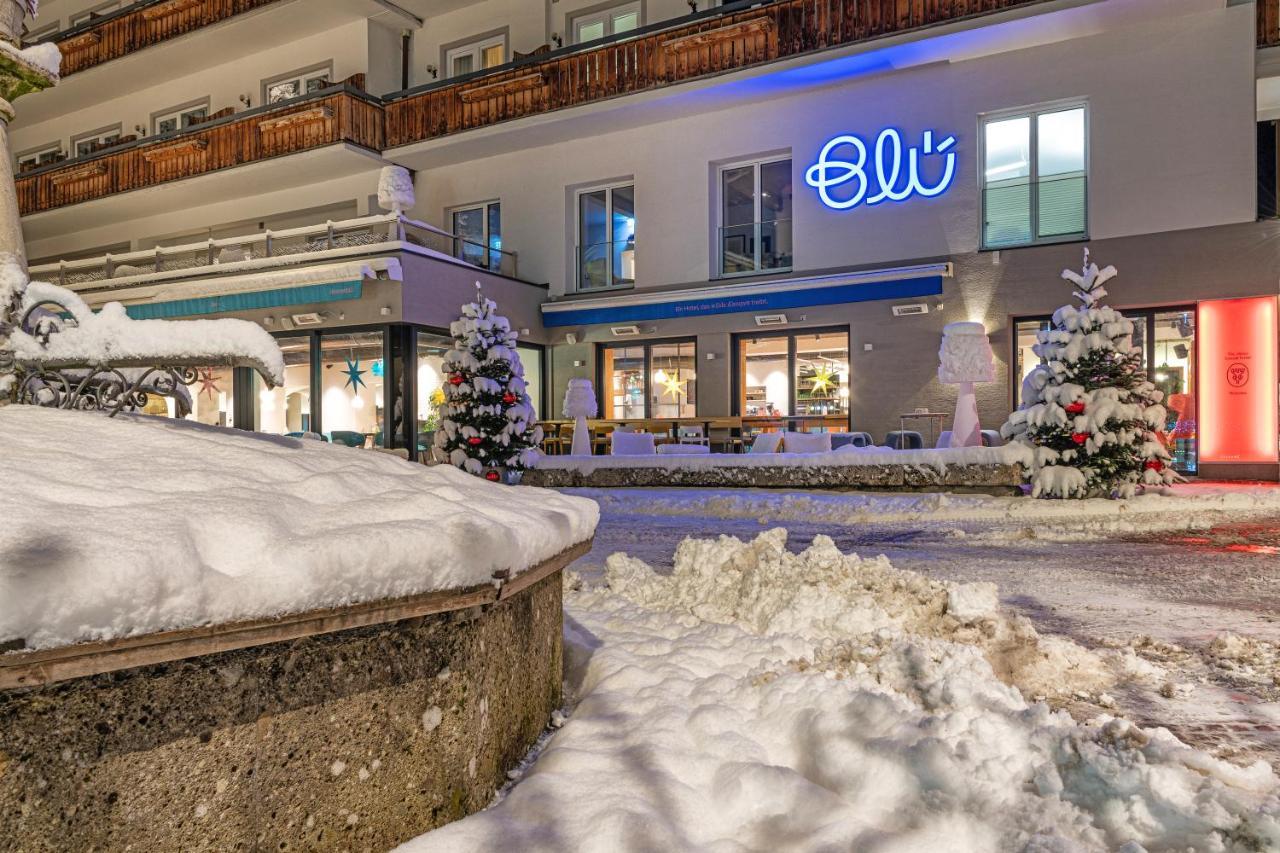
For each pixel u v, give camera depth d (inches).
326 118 761.0
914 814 81.3
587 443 569.9
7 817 55.5
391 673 80.4
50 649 51.8
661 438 661.9
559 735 104.8
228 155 824.3
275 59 872.9
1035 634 142.6
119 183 904.3
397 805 80.7
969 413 472.7
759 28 614.2
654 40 657.0
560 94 697.6
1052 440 402.0
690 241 688.4
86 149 1045.2
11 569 50.4
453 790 87.2
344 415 672.4
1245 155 515.5
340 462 100.3
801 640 139.3
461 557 80.7
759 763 92.2
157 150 861.8
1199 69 526.3
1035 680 129.1
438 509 86.5
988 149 592.1
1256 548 279.9
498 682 98.3
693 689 117.7
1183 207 529.3
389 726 80.1
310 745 73.1
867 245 621.9
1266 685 129.9
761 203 676.1
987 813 78.9
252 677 68.8
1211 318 523.5
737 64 625.0
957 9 553.9
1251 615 181.5
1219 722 113.3
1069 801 79.4
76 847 58.6
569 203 748.0
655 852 76.5
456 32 815.7
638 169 709.3
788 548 291.1
